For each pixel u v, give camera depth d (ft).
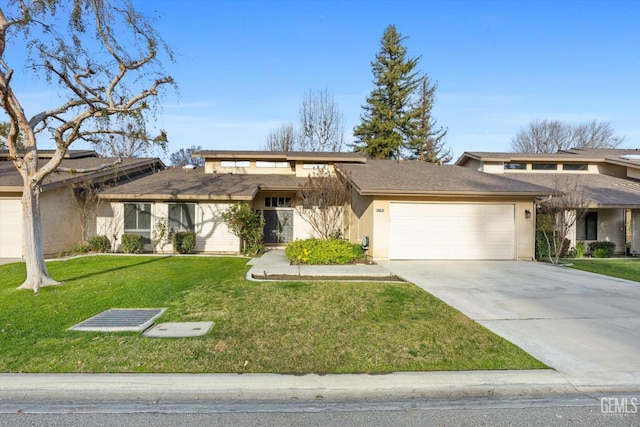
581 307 22.58
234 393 12.60
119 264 38.83
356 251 40.93
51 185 44.68
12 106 26.12
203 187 53.78
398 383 12.85
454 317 20.16
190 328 18.16
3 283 28.73
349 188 50.21
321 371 13.73
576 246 54.08
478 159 71.20
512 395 12.75
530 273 34.60
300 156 62.18
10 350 15.28
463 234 43.27
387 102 115.03
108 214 52.13
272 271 33.47
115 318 19.72
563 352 15.53
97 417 11.23
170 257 45.29
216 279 29.99
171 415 11.36
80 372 13.42
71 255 47.29
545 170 71.26
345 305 22.26
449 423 10.95
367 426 10.79
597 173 70.54
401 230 42.68
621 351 15.67
